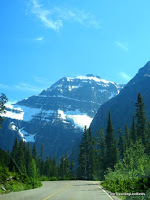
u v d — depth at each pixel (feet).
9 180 100.01
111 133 328.70
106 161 322.75
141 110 272.72
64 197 62.85
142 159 69.62
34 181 122.52
